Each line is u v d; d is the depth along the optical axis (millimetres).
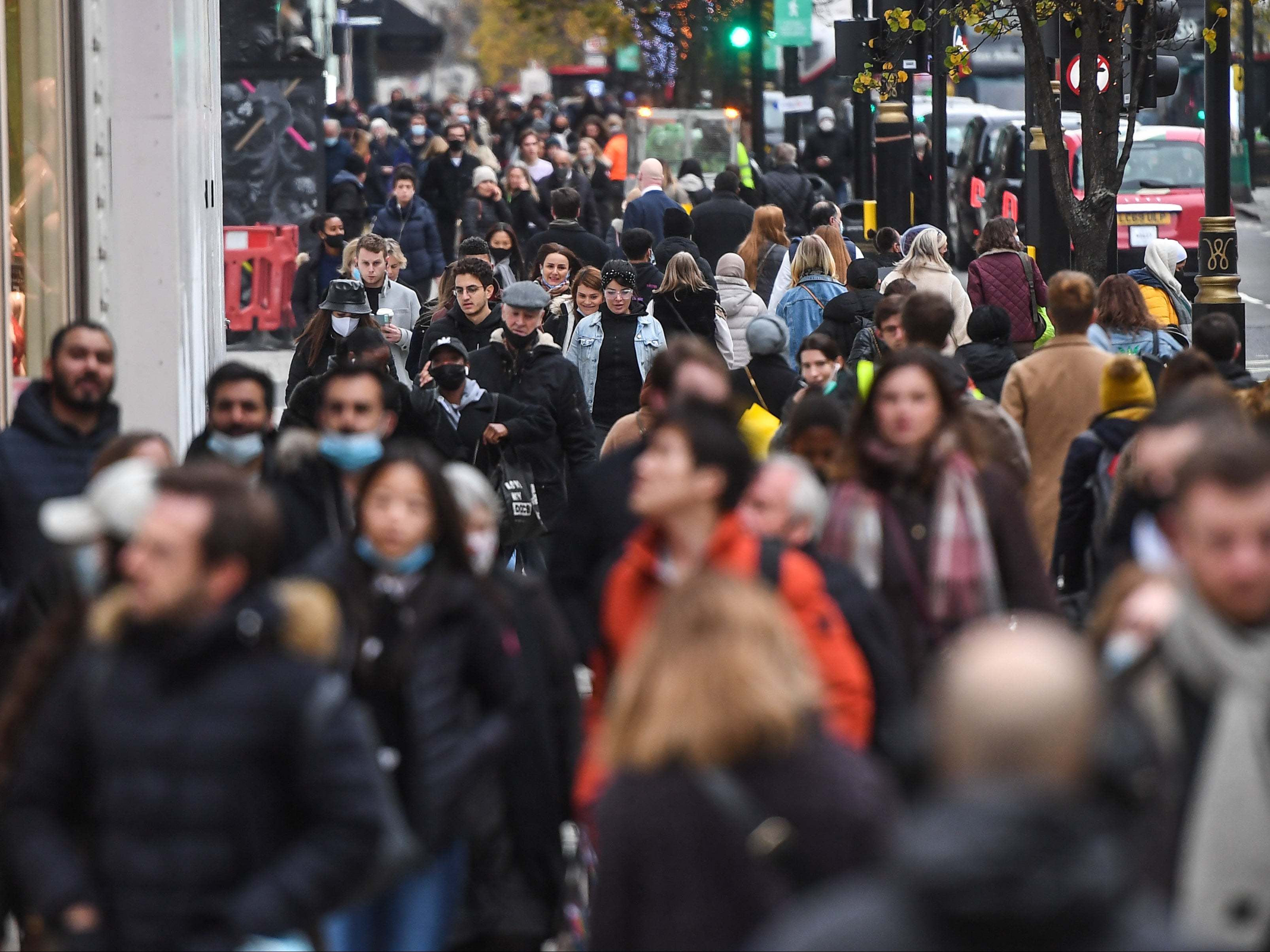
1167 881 12984
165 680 13766
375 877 14508
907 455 20875
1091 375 30969
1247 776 12891
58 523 15875
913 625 20594
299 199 83125
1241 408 26562
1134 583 14477
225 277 79000
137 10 38438
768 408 34469
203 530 13828
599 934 13109
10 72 35281
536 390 35156
